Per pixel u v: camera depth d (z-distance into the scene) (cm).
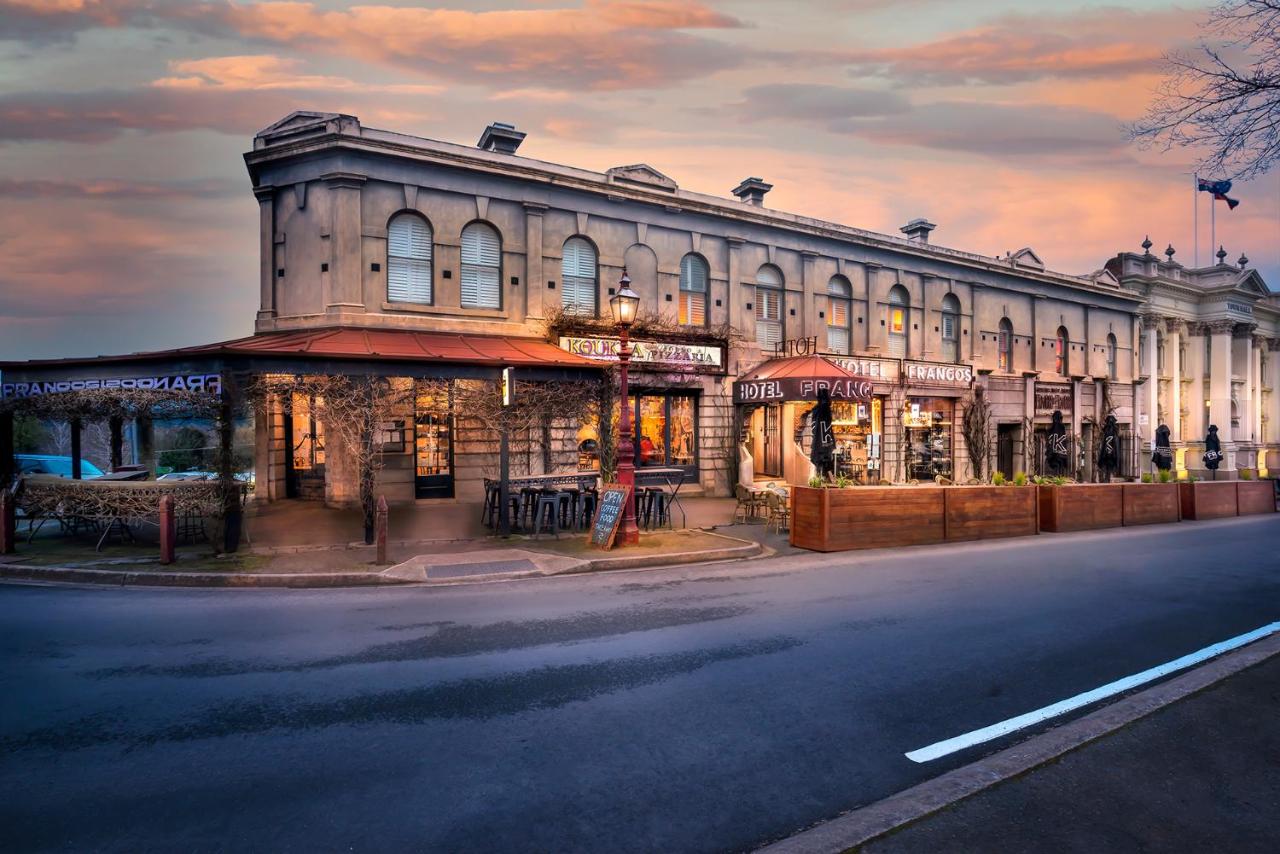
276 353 1198
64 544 1166
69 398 1141
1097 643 680
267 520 1429
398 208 1683
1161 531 1620
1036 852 315
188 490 1070
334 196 1625
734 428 2119
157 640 674
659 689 547
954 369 2647
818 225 2336
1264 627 742
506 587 915
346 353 1259
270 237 1702
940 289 2733
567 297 1912
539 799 383
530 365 1446
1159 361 3941
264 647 652
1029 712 507
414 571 973
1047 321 3153
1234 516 2064
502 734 466
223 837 347
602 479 1545
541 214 1852
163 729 474
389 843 342
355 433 1255
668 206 2036
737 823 360
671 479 1997
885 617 769
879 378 2430
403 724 482
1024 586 939
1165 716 468
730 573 1016
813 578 981
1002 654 642
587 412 1582
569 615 770
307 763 425
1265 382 5003
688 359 2002
